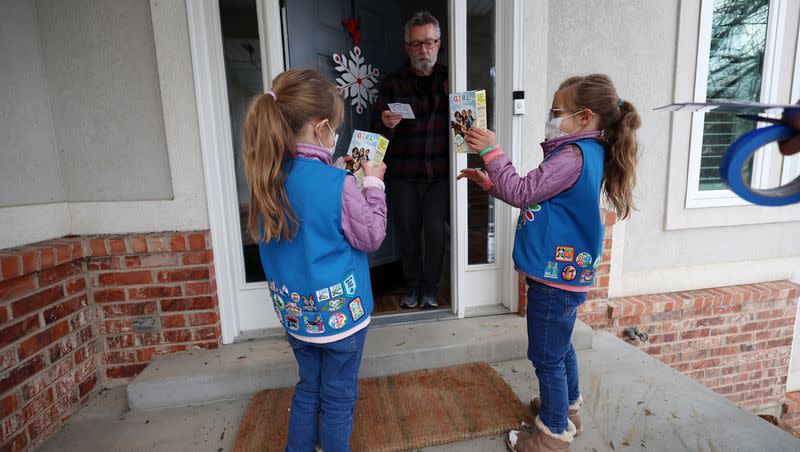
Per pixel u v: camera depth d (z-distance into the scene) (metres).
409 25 2.32
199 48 2.09
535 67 2.38
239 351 2.21
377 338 2.31
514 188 1.37
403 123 2.56
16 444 1.65
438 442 1.69
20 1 1.92
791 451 1.62
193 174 2.16
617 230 2.74
